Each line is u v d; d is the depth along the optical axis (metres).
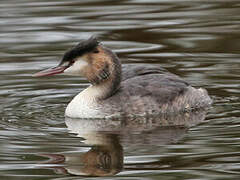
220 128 13.80
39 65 18.30
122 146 12.81
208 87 16.78
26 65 18.34
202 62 18.48
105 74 15.11
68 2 24.58
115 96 15.14
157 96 15.28
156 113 15.16
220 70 17.84
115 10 23.50
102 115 14.96
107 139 13.29
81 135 13.57
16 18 22.61
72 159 12.16
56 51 19.42
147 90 15.31
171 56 19.02
